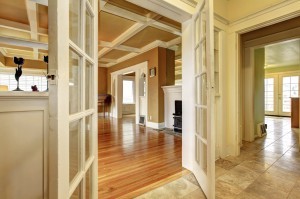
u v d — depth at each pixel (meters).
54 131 0.56
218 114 2.59
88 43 1.12
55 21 0.56
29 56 6.34
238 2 2.58
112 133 4.37
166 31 4.14
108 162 2.44
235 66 2.61
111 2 2.92
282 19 2.16
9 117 0.90
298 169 2.17
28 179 0.95
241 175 2.01
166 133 4.39
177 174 2.05
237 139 2.65
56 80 0.56
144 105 5.73
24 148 0.94
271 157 2.60
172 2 1.81
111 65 7.78
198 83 1.94
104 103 7.95
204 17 1.74
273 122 6.25
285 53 5.95
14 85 6.80
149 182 1.86
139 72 5.92
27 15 3.11
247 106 3.61
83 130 0.92
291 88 7.99
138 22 3.58
